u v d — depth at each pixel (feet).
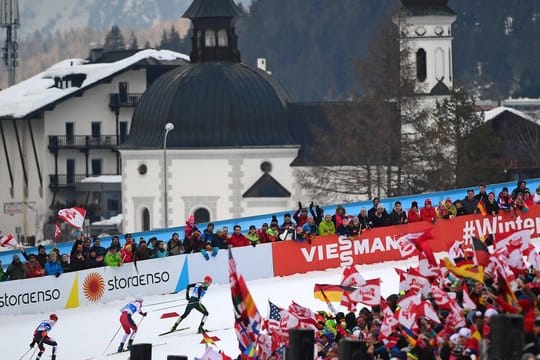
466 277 279.28
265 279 436.35
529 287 276.41
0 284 413.39
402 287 310.65
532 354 229.45
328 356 276.62
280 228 443.73
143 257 427.33
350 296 307.37
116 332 390.83
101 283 422.41
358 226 443.73
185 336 381.81
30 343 387.34
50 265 418.51
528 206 455.22
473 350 256.32
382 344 280.72
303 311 295.28
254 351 276.62
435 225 447.42
